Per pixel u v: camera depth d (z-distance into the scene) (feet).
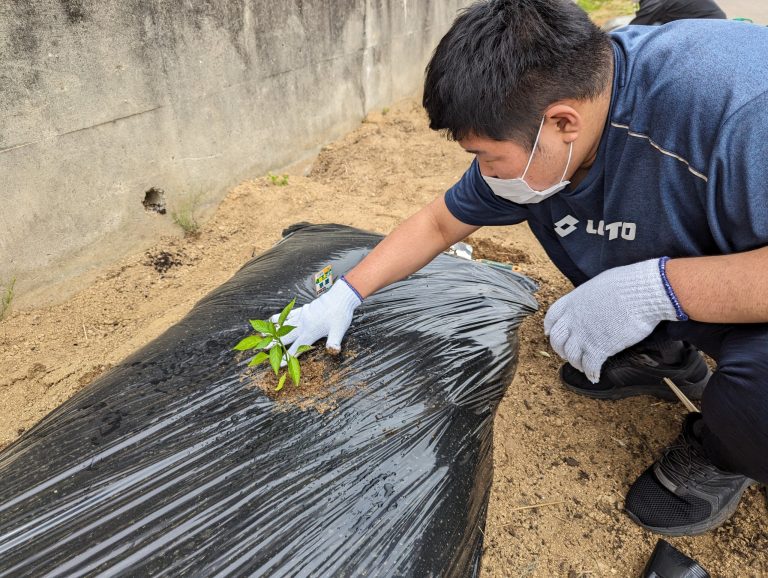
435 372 4.53
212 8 8.79
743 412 3.77
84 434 3.86
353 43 12.96
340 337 4.59
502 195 4.35
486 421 4.46
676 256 4.22
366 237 6.69
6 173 6.86
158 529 3.18
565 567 4.37
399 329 4.98
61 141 7.30
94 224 8.04
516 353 5.26
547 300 7.41
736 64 3.30
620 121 3.70
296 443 3.76
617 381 5.67
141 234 8.77
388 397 4.20
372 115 14.61
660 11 12.10
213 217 9.89
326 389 4.23
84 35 7.13
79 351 6.91
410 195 10.88
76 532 3.17
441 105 3.51
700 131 3.39
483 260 8.05
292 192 10.57
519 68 3.20
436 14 16.75
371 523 3.34
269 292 5.38
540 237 5.39
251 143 10.49
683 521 4.49
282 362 4.41
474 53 3.27
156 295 7.98
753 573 4.31
